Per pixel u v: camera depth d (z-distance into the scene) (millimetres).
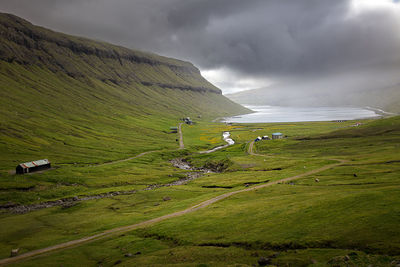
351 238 41719
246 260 42812
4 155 176500
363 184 81688
